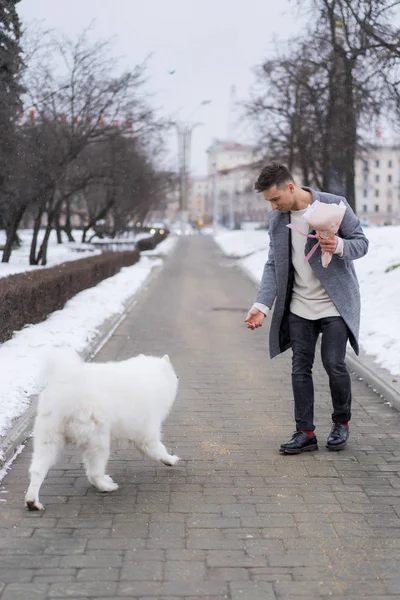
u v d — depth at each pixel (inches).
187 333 457.4
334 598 120.6
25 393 253.1
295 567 132.3
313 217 180.5
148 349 394.6
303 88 1047.6
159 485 178.5
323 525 152.6
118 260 901.2
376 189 5068.9
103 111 757.3
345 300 199.3
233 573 129.7
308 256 193.2
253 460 199.6
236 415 251.6
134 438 173.5
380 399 274.8
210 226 5036.9
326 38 866.8
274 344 211.6
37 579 126.8
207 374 326.6
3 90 601.9
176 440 219.6
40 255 858.1
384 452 206.8
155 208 2192.4
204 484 179.5
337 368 202.5
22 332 380.8
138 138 872.3
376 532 148.9
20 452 204.8
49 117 724.7
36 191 765.3
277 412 256.4
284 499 168.6
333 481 181.6
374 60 718.5
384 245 695.7
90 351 364.2
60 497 169.3
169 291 747.4
